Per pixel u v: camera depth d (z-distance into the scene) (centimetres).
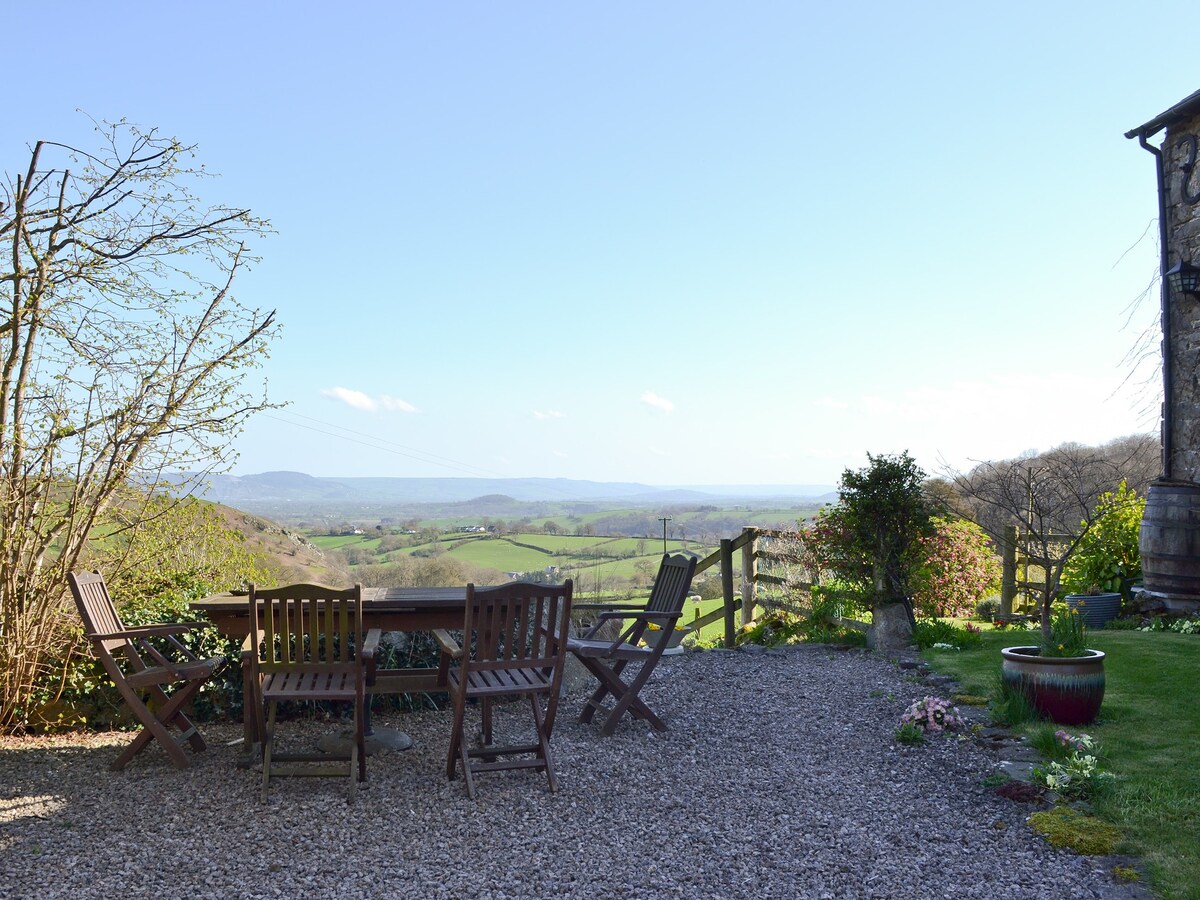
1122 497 1009
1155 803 395
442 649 503
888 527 853
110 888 332
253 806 424
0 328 524
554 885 336
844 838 382
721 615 989
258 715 462
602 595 1058
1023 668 538
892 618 845
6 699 551
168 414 561
